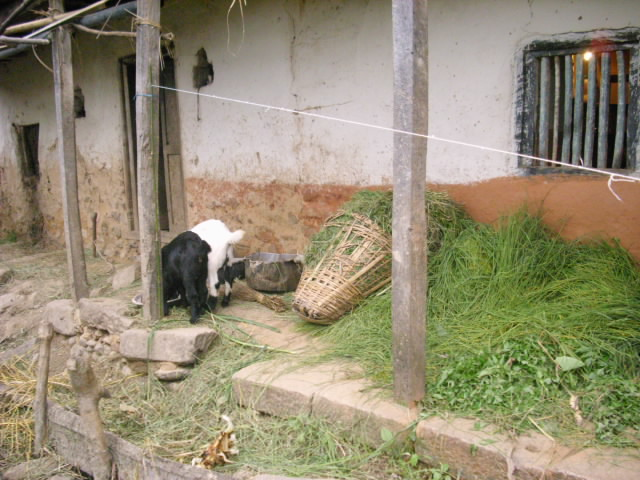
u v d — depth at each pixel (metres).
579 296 3.69
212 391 3.91
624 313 3.40
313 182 5.69
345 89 5.31
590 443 2.71
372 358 3.74
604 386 3.03
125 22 7.43
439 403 3.14
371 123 5.16
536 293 3.82
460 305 3.98
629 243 3.96
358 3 5.11
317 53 5.48
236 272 5.68
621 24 3.85
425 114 2.96
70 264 5.59
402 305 3.06
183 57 6.82
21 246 10.04
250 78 6.12
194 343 4.20
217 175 6.68
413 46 2.86
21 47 6.43
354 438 3.19
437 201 4.46
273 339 4.35
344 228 4.39
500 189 4.47
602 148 4.05
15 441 4.08
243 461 3.19
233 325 4.62
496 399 3.06
